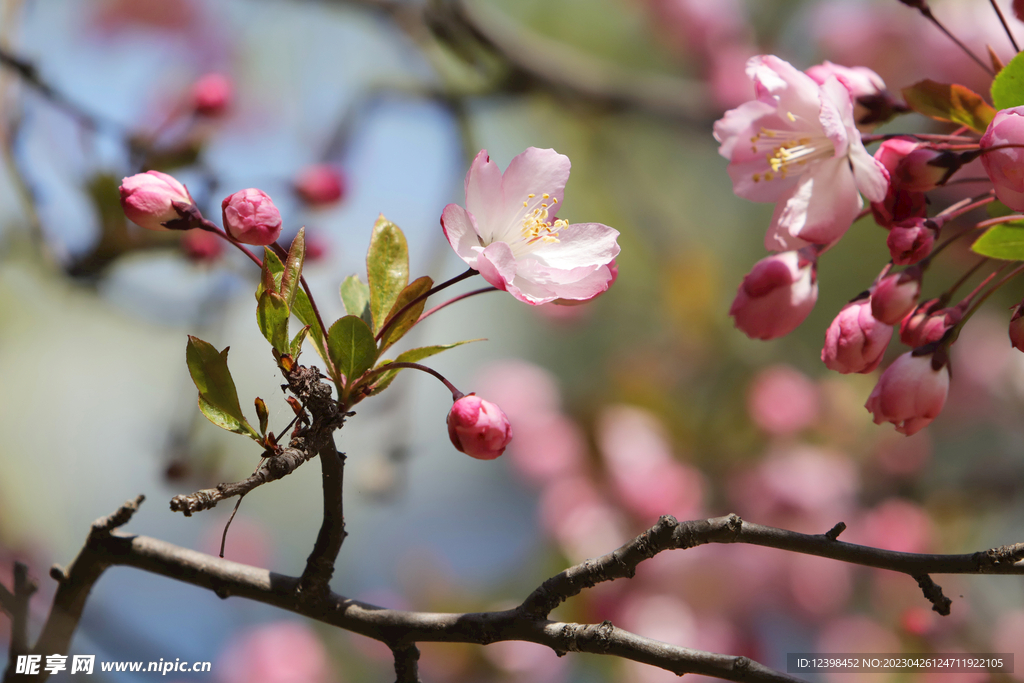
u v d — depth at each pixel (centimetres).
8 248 98
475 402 75
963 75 118
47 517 142
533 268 77
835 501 131
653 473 128
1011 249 75
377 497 101
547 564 129
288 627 140
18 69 92
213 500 72
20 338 145
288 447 74
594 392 141
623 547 75
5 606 78
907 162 75
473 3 132
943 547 129
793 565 127
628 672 120
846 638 125
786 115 78
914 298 75
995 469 138
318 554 76
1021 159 74
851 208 76
